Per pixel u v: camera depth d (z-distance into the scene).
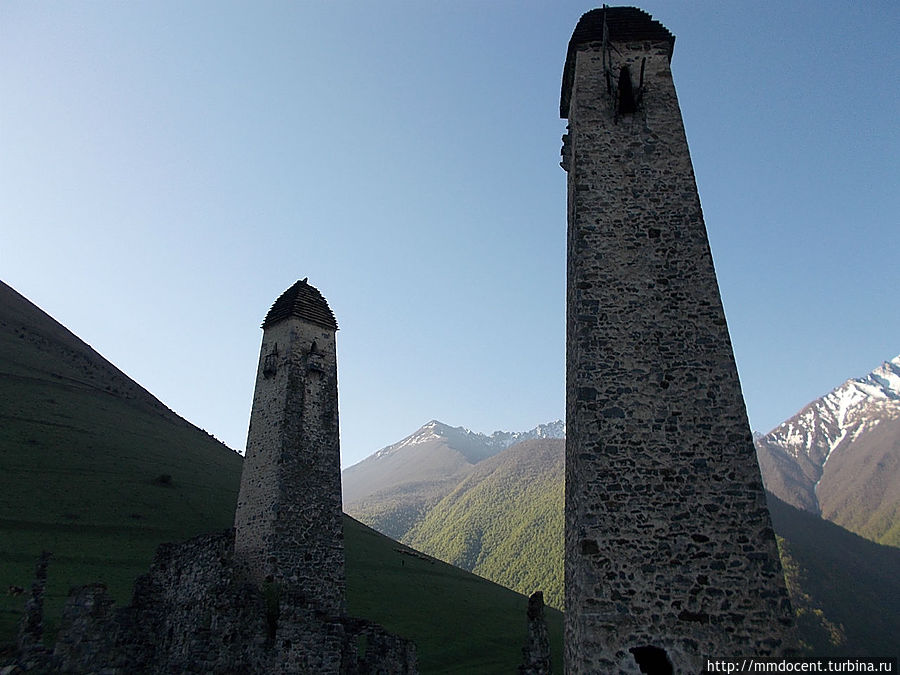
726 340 15.21
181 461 71.19
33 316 103.56
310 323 29.77
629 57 19.25
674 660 12.20
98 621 24.64
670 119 18.19
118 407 82.50
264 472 26.83
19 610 31.78
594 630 12.54
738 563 13.00
